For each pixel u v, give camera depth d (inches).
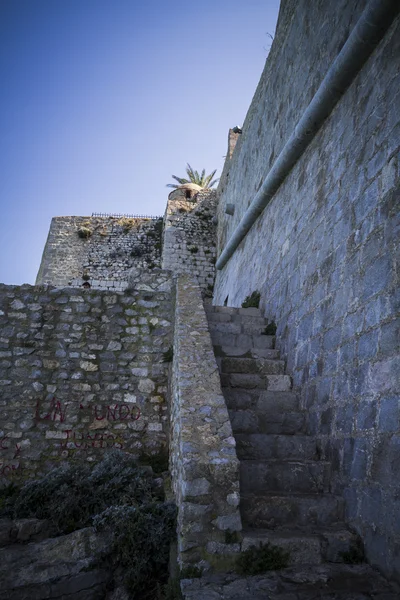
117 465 232.4
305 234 258.7
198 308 271.4
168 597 137.4
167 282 365.1
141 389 303.0
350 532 151.8
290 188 307.1
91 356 305.9
